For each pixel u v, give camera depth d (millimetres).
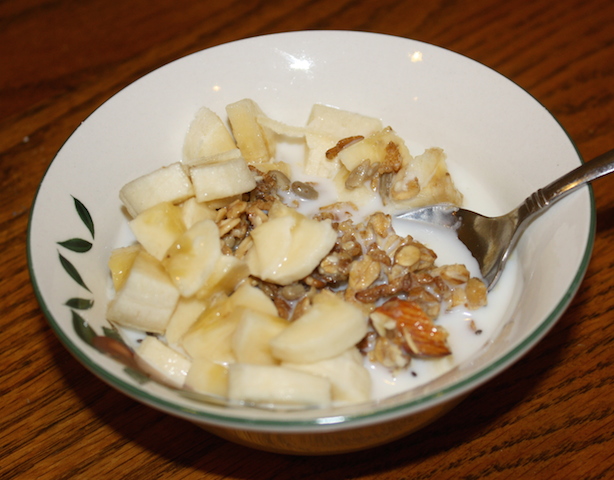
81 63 393
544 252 245
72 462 253
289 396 210
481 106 291
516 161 277
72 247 256
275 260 249
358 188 294
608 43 377
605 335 274
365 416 190
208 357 233
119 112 292
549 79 363
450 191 285
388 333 239
